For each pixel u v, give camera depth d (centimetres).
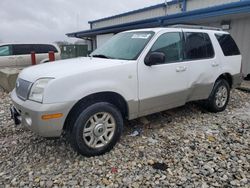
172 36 411
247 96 675
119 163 317
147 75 368
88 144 325
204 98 478
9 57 1102
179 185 272
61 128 300
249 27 918
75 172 299
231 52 523
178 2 1289
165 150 349
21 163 324
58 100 291
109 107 335
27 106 297
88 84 311
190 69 427
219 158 325
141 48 374
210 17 907
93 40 1998
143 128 429
